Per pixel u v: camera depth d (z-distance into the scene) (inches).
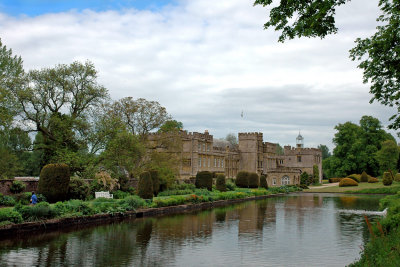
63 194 1096.8
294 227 956.0
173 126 1879.9
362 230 908.0
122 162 1505.9
